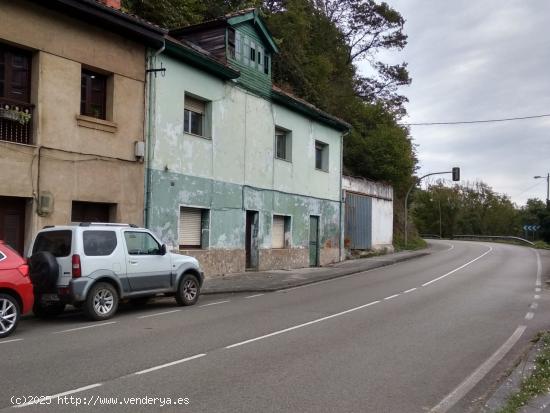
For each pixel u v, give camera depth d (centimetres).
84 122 1452
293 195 2480
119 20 1502
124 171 1565
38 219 1335
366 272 2378
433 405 602
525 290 1723
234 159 2056
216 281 1802
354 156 3650
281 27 3428
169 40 1677
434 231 9106
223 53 2034
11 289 941
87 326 1038
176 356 795
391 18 4931
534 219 7338
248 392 628
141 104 1627
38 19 1347
